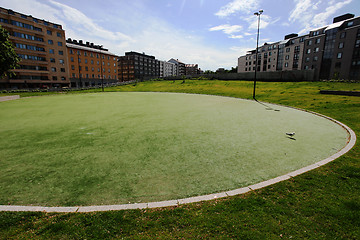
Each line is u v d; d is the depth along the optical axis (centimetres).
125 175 403
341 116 991
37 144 594
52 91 3853
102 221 255
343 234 227
